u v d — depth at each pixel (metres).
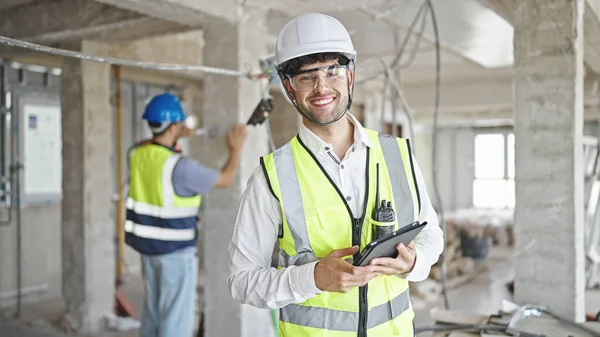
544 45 2.74
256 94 3.31
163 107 2.98
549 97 2.73
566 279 2.69
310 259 1.37
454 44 5.02
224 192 3.24
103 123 4.40
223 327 3.26
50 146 5.31
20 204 5.03
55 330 4.21
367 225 1.37
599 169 4.87
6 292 4.98
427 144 12.88
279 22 4.04
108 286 4.43
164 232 2.91
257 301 1.33
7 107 4.94
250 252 1.38
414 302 5.07
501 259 7.39
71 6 3.90
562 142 2.70
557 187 2.71
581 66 2.75
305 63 1.31
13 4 4.16
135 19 3.59
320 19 1.34
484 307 4.96
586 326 2.45
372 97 8.44
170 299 2.96
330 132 1.39
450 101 8.31
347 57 1.34
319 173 1.37
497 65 6.25
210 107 3.28
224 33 3.22
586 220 4.84
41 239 5.27
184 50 5.25
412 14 3.83
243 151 3.22
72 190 4.34
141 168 2.96
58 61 4.91
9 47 4.31
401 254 1.26
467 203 12.62
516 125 2.81
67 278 4.38
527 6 2.78
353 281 1.21
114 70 5.12
